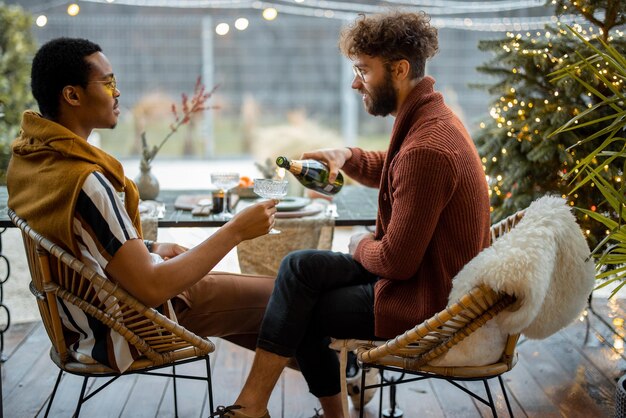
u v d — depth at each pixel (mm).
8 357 2881
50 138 1692
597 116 2797
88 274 1673
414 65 1943
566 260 1731
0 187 2928
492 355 1810
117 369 1796
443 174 1744
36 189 1713
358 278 2035
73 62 1729
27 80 4820
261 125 9773
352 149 2412
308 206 2629
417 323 1839
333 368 2100
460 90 9039
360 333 1958
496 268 1580
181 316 2064
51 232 1697
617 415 2035
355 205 2736
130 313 1783
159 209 2604
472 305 1634
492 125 3182
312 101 9914
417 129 1858
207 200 2738
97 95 1762
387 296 1883
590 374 2738
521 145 2959
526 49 2955
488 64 3135
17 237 4918
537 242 1607
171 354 1852
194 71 9453
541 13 7406
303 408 2486
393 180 1836
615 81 2736
